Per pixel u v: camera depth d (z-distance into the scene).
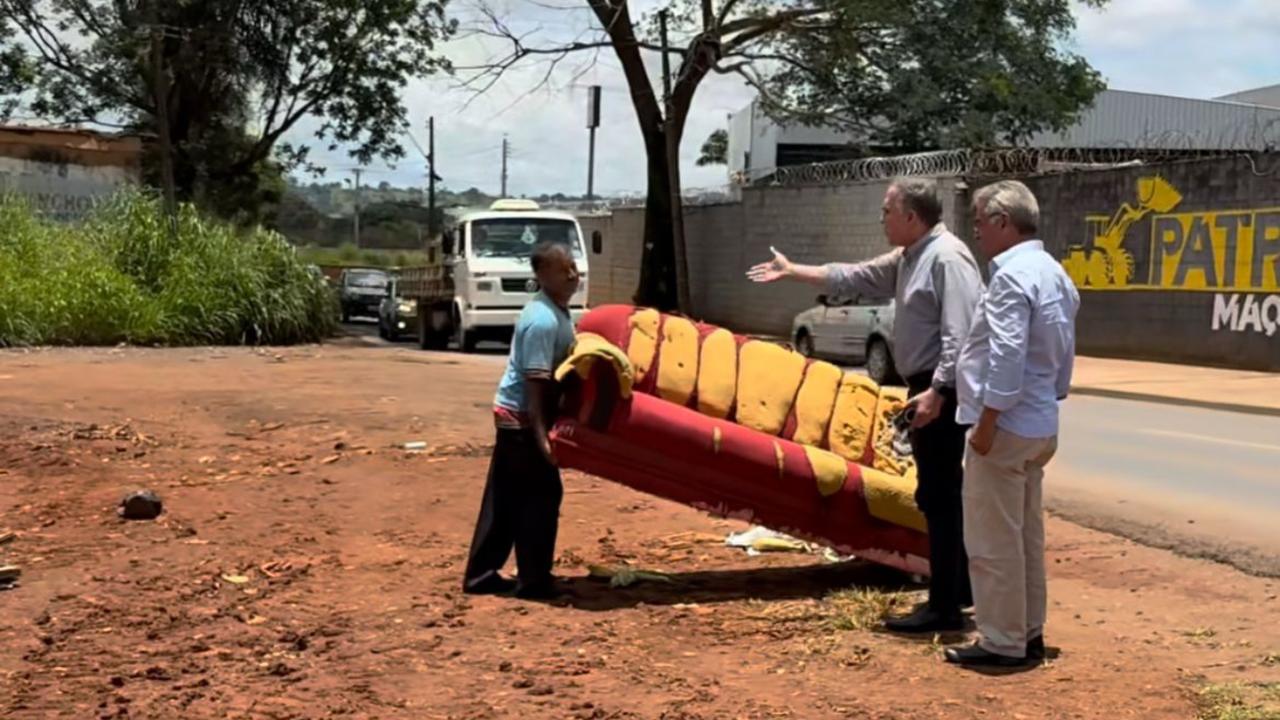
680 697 4.74
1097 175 23.20
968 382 5.05
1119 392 17.61
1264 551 7.35
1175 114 45.25
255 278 24.81
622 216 41.97
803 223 31.88
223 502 8.44
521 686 4.87
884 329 20.02
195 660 5.14
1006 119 30.11
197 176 33.97
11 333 21.80
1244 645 5.46
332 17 32.66
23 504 8.23
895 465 6.58
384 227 97.12
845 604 6.10
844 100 30.22
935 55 28.41
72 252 24.19
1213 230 20.91
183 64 31.53
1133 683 4.89
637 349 6.35
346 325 40.59
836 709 4.60
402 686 4.86
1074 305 5.08
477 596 6.26
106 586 6.26
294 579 6.52
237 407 13.16
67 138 30.92
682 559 7.17
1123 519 8.40
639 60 29.89
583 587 6.50
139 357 20.02
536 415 6.02
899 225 5.62
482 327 24.08
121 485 8.95
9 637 5.39
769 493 6.22
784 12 28.31
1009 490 5.06
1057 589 6.55
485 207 27.44
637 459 6.07
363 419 12.42
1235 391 17.33
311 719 4.49
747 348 6.62
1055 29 29.30
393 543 7.40
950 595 5.66
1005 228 5.00
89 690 4.75
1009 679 4.96
